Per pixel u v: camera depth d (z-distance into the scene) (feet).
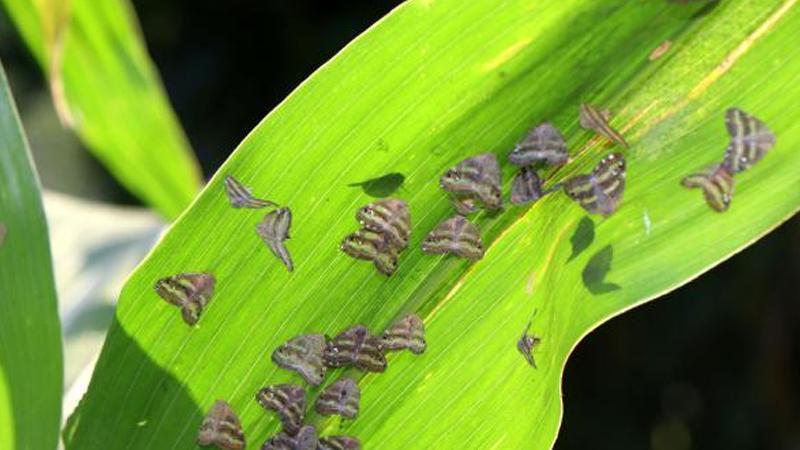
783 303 3.55
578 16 1.24
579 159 1.28
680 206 1.28
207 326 1.34
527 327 1.33
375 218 1.31
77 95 1.90
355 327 1.34
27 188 1.35
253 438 1.37
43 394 1.37
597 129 1.26
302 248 1.32
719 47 1.25
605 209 1.28
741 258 3.56
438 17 1.24
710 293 3.73
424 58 1.26
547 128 1.27
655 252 1.29
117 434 1.36
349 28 4.16
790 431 3.65
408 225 1.31
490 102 1.27
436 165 1.29
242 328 1.34
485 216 1.31
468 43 1.25
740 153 1.26
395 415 1.36
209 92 4.42
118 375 1.35
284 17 4.31
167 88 4.40
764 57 1.25
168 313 1.34
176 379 1.35
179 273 1.32
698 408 4.10
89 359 1.81
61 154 4.15
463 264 1.33
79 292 1.93
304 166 1.29
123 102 1.91
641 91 1.26
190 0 4.39
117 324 1.34
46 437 1.37
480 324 1.34
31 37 1.90
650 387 4.11
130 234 2.04
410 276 1.34
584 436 4.15
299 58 4.29
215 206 1.30
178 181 2.00
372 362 1.35
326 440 1.36
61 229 2.06
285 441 1.36
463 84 1.26
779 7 1.24
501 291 1.34
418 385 1.36
